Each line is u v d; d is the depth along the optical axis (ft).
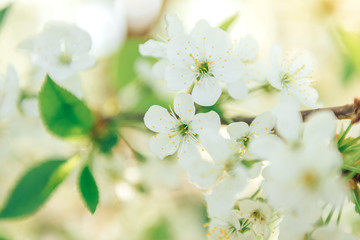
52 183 0.67
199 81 0.63
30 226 1.07
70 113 0.68
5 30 1.01
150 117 0.64
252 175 0.60
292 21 1.16
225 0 1.27
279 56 0.67
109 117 0.75
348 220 0.67
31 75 0.76
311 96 0.67
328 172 0.52
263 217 0.61
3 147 0.81
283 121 0.55
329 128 0.53
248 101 0.77
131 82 0.87
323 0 1.08
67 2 1.13
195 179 0.61
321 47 1.08
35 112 0.75
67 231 1.07
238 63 0.63
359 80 0.89
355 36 0.74
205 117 0.63
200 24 0.65
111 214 1.01
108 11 1.18
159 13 1.30
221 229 0.63
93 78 1.06
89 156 0.72
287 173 0.52
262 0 1.23
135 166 0.82
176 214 1.03
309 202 0.53
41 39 0.72
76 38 0.73
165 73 0.64
